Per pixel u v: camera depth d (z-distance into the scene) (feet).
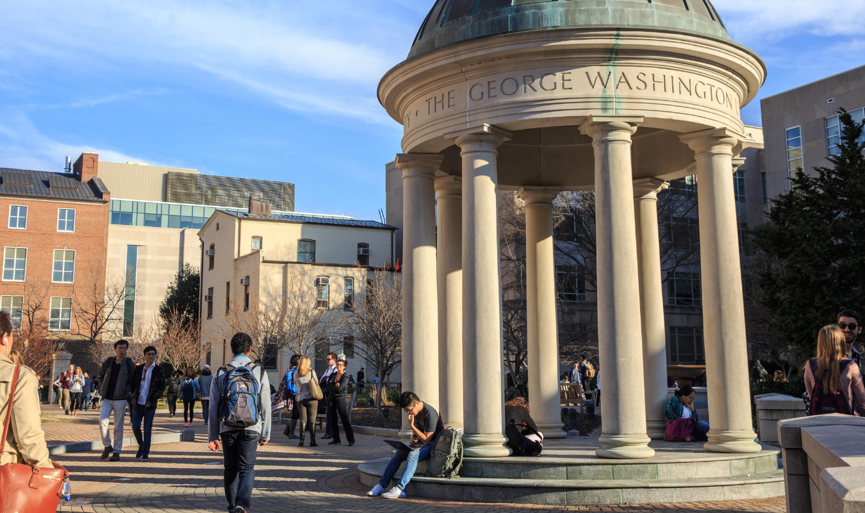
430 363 37.58
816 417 17.69
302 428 53.72
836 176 70.59
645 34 31.94
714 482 28.81
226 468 24.54
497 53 32.68
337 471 39.70
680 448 36.58
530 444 32.78
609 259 31.60
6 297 176.55
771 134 171.94
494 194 33.76
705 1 36.52
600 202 32.14
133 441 53.67
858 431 15.16
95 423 82.64
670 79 33.01
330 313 139.13
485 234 33.24
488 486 29.55
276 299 138.51
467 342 32.91
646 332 43.57
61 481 15.61
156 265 298.35
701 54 33.09
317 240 162.40
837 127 159.12
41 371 124.06
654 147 44.01
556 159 46.47
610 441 30.66
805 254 67.46
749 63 35.04
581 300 131.54
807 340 67.82
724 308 33.88
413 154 38.01
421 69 34.86
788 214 69.72
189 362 149.28
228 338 148.97
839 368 21.75
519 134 46.21
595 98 32.22
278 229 158.40
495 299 33.04
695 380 107.04
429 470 31.40
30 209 181.37
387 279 145.38
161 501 29.25
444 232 42.63
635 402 30.89
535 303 45.47
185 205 314.35
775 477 30.25
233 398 24.20
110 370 43.21
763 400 45.73
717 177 34.68
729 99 35.32
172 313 174.81
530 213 46.57
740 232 163.02
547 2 33.30
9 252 179.01
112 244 293.43
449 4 37.47
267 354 125.49
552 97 32.42
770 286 71.05
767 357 121.08
